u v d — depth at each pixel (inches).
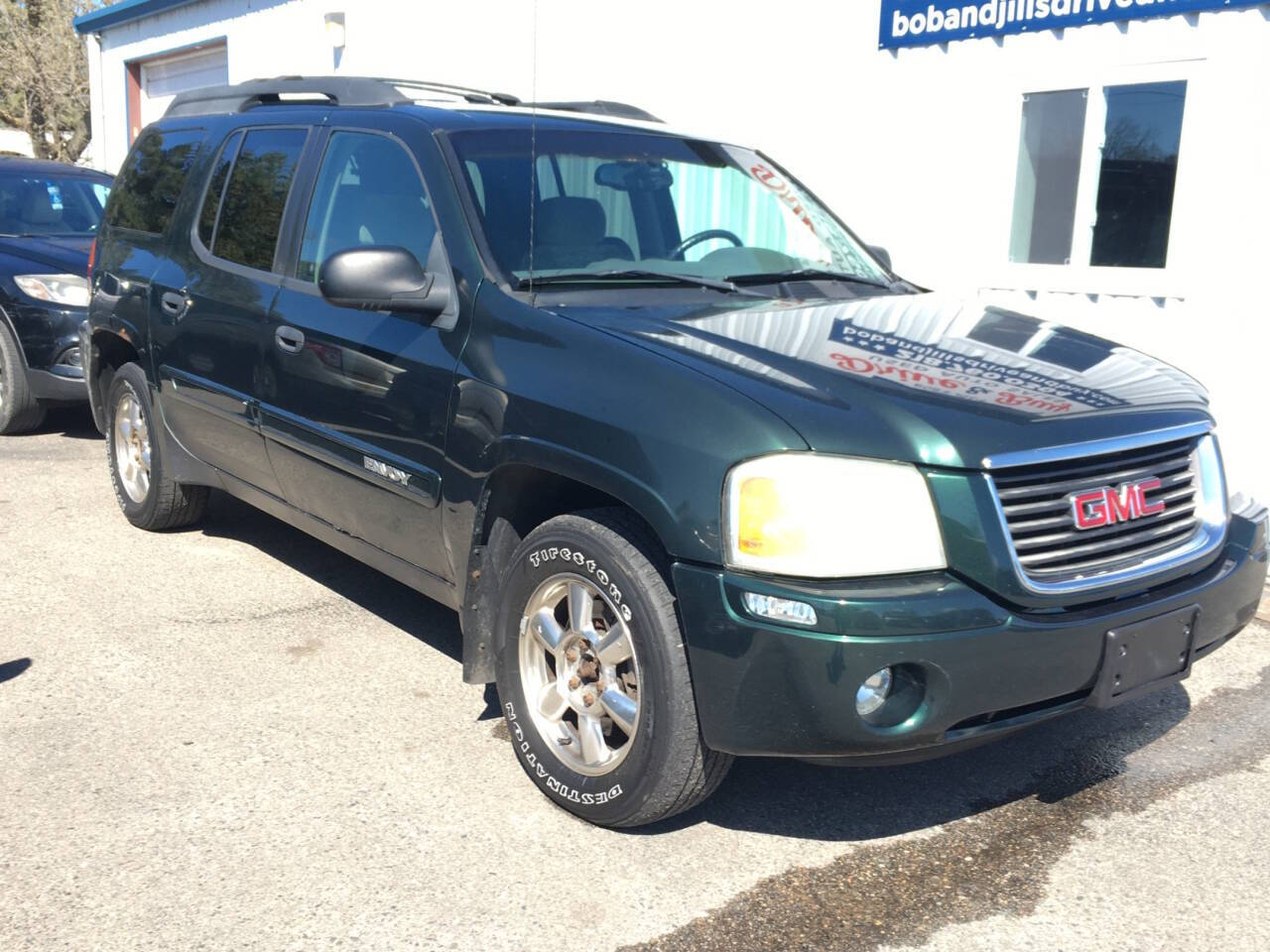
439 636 177.3
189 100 215.9
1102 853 123.9
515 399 127.2
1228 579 124.9
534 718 129.7
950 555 107.0
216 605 186.9
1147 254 251.6
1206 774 141.4
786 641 104.2
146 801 127.7
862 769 141.5
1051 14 255.8
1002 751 147.0
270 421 169.6
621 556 116.7
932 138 281.4
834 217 182.1
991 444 108.1
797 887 116.3
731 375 114.7
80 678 158.4
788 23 306.3
